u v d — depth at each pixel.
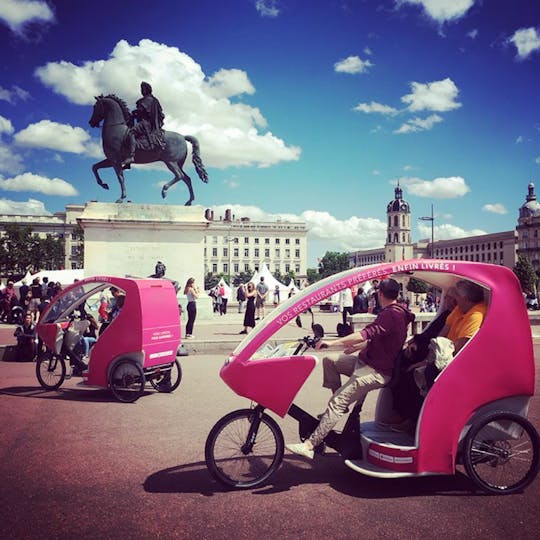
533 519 3.60
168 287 8.10
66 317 8.83
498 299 4.13
